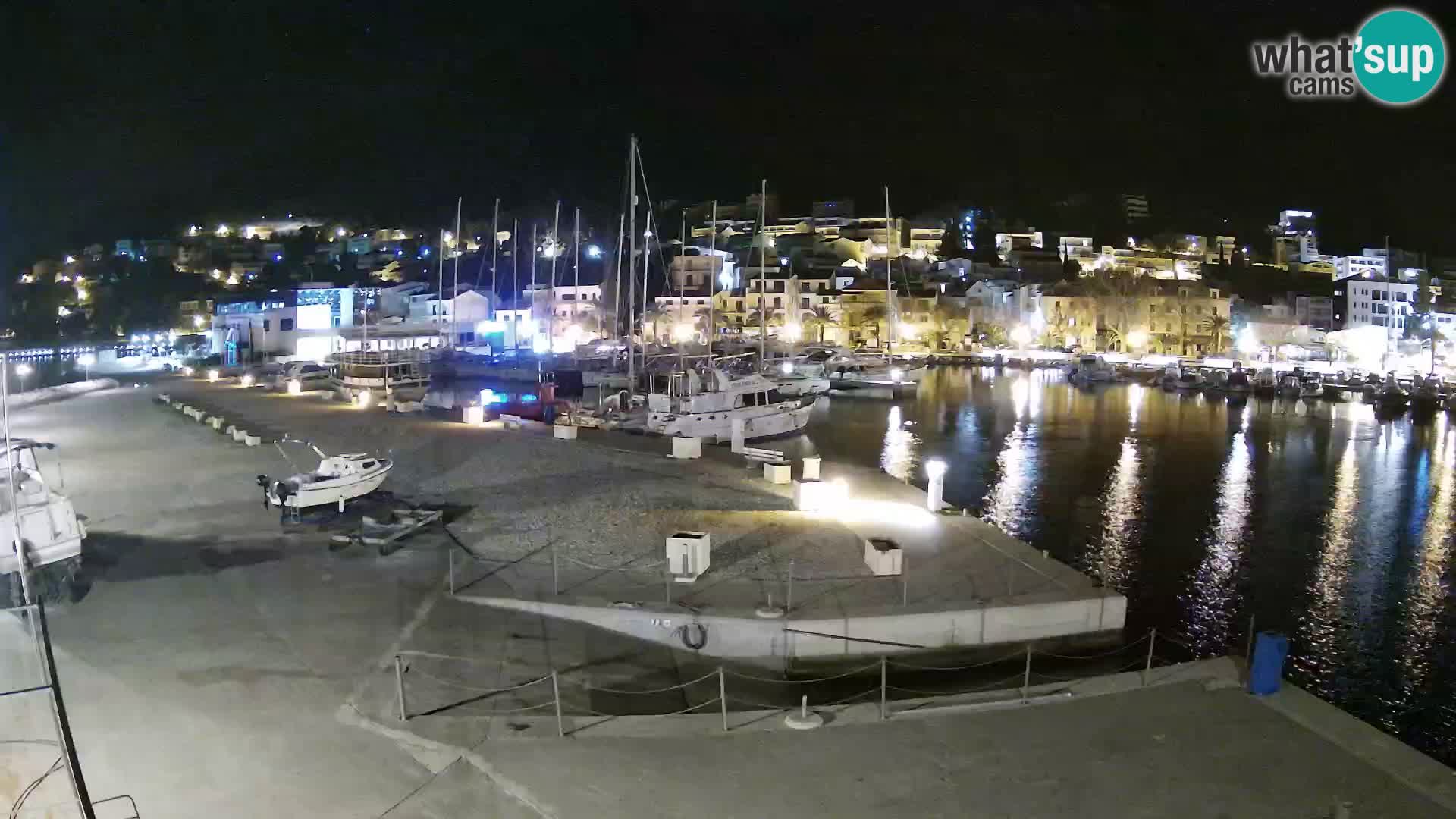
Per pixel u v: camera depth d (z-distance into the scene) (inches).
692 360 3221.0
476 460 1360.7
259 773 421.7
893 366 4072.3
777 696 640.4
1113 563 1224.8
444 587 734.5
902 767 432.5
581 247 7544.3
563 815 385.4
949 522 993.5
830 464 1425.9
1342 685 869.8
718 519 992.2
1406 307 6387.8
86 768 419.5
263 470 1223.5
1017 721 483.8
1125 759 440.1
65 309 5502.0
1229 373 4005.9
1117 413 3070.9
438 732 466.9
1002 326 6314.0
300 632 616.1
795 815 387.2
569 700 552.4
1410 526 1449.3
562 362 3666.3
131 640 590.2
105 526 903.1
